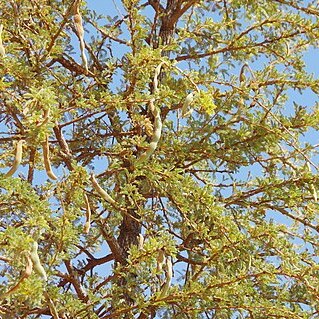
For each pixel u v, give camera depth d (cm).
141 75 715
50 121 572
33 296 530
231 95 803
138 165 693
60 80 751
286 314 697
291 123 809
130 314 674
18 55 759
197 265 783
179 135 815
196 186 730
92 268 832
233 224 718
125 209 714
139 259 647
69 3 814
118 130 834
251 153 810
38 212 611
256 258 732
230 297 699
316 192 792
